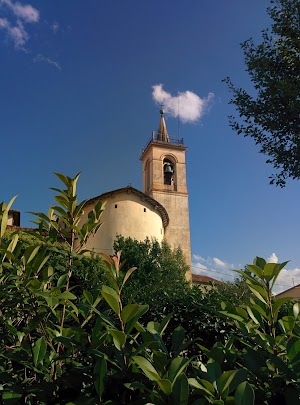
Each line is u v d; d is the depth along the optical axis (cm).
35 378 189
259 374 158
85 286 626
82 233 267
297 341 156
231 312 204
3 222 240
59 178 265
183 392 128
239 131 783
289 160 712
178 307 673
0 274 232
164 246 3272
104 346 174
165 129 4856
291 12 723
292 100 686
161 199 4278
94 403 143
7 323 222
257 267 182
